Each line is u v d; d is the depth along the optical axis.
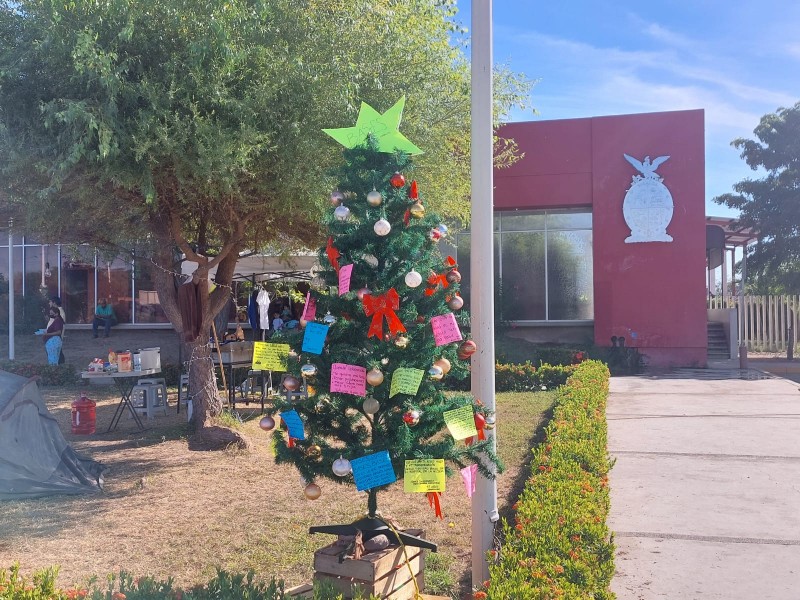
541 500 4.70
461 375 4.23
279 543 5.19
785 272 26.58
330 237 4.00
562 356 15.69
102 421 10.91
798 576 4.39
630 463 7.40
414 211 3.94
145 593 3.20
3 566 4.73
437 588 4.39
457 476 7.07
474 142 4.35
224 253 8.73
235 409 11.38
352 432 4.09
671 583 4.32
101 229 8.73
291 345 3.99
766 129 25.41
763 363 19.23
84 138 6.42
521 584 3.30
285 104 7.46
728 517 5.57
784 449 7.87
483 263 4.32
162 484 6.89
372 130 4.00
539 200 18.88
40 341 20.95
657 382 14.50
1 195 7.77
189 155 7.04
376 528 3.92
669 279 18.03
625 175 18.33
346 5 8.28
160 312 22.17
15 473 6.48
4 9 7.11
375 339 3.86
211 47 6.97
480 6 4.36
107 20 6.95
